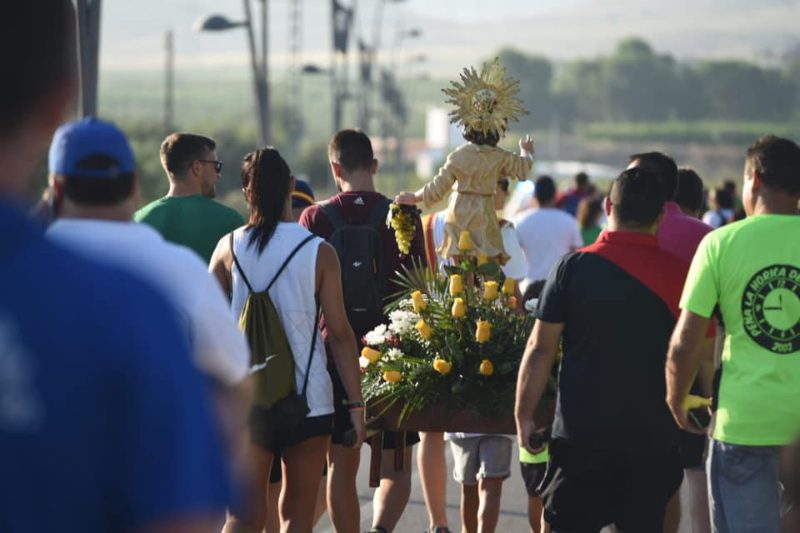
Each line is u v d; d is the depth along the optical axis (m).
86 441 3.55
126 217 5.66
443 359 12.80
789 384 9.57
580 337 10.35
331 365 12.98
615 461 10.31
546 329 10.43
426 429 12.92
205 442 3.64
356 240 13.52
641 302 10.20
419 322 12.91
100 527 3.59
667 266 10.30
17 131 3.86
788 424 9.55
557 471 10.54
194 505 3.57
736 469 9.70
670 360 9.86
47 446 3.53
